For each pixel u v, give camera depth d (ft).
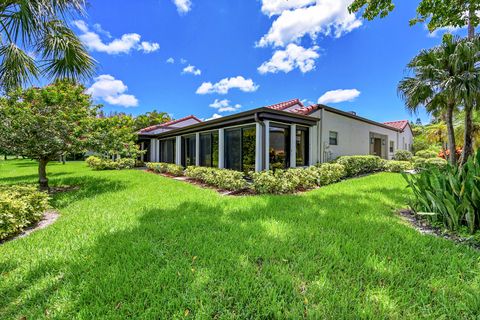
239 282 6.82
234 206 15.53
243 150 29.01
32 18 10.73
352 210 14.15
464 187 10.51
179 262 7.97
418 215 12.87
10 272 7.83
